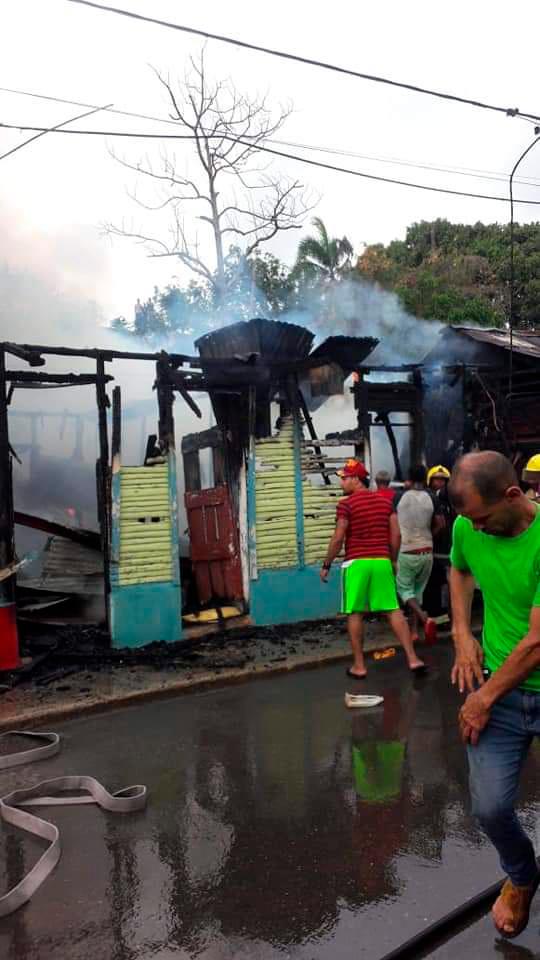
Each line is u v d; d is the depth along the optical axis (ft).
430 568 26.35
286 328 26.43
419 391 32.27
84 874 11.69
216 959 9.52
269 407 28.48
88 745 17.44
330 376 28.68
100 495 25.34
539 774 15.25
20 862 12.24
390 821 13.32
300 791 14.65
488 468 8.58
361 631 22.43
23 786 15.23
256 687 21.89
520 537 8.77
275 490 27.96
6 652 21.94
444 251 102.22
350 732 17.92
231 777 15.40
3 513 22.59
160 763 16.24
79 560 29.37
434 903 10.62
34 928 10.30
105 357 24.52
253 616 27.50
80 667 23.03
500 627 9.26
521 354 32.45
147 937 10.03
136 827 13.26
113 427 24.57
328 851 12.26
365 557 22.11
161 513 25.39
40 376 23.43
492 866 11.66
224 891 11.12
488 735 9.14
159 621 25.35
